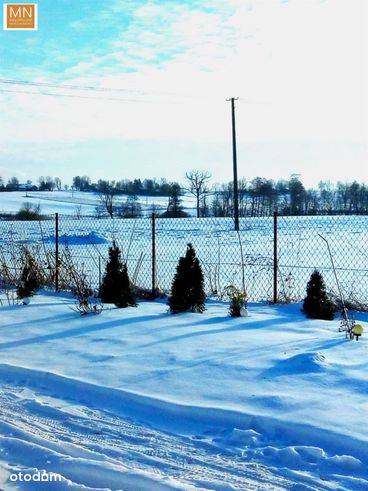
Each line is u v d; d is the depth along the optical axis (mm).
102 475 3875
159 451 4312
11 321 8945
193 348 6867
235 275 14250
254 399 5066
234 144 33719
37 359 6688
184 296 9375
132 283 12141
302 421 4508
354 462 3955
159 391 5395
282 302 10844
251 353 6543
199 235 32906
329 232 31234
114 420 4977
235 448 4324
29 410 5262
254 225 40031
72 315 9297
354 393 5098
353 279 14664
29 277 11500
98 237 29250
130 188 86125
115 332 7914
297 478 3828
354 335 7254
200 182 61812
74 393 5672
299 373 5703
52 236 29391
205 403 5027
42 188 97688
